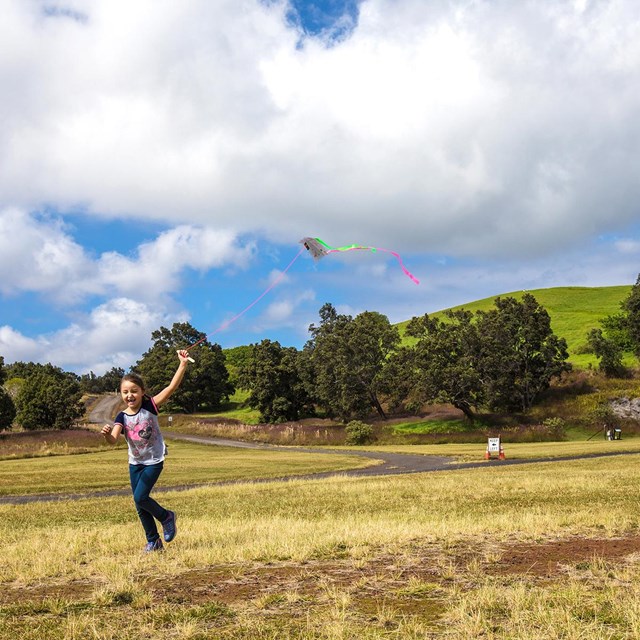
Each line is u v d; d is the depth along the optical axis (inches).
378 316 3791.8
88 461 1963.6
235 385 5270.7
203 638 200.5
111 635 204.4
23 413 3631.9
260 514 569.6
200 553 327.9
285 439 3110.2
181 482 1138.7
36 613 233.9
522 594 235.6
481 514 506.6
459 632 199.8
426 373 3149.6
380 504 620.1
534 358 3378.4
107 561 316.8
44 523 560.7
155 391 4916.3
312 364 4033.0
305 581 274.4
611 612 214.5
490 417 3221.0
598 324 4869.6
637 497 590.9
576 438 2935.5
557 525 407.5
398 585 264.4
